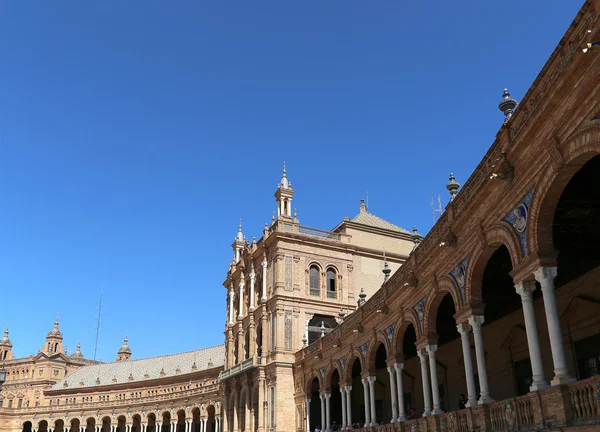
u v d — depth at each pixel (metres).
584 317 21.09
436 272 21.84
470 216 18.47
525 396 14.80
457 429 19.78
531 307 14.79
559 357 13.30
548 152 13.43
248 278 59.00
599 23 11.09
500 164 15.44
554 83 12.74
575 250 19.31
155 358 105.81
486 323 27.73
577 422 12.51
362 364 32.34
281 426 47.19
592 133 11.67
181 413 87.56
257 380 51.41
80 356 132.50
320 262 54.28
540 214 14.06
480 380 18.00
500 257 19.66
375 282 56.41
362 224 58.44
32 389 111.00
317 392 49.75
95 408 97.31
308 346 44.88
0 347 125.94
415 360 35.97
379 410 40.62
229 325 61.03
